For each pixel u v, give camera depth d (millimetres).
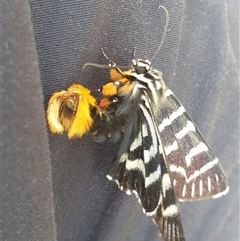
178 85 50
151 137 45
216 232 63
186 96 52
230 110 59
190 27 50
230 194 63
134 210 51
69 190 45
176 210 45
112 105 45
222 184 48
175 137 46
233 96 59
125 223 51
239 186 63
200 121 54
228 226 64
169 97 45
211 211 62
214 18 51
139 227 55
